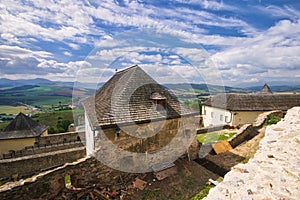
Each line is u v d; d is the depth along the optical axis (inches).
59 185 219.8
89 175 237.1
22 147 508.4
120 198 219.6
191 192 219.0
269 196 82.8
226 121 606.5
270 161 113.0
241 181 96.0
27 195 197.6
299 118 219.3
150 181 248.5
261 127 431.2
